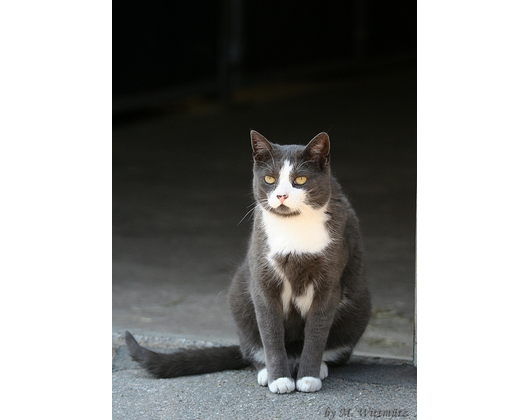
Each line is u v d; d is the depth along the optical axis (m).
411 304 5.62
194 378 3.84
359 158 10.50
